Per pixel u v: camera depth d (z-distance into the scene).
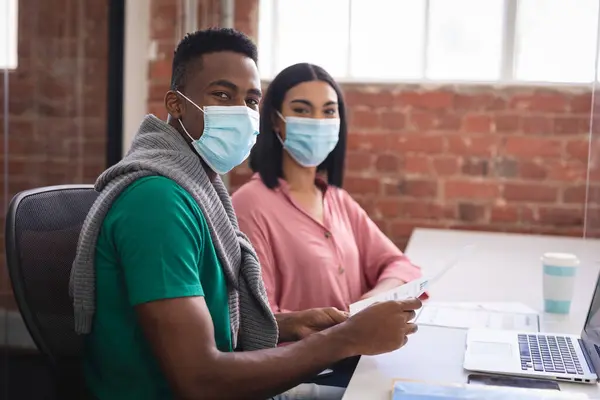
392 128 3.48
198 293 1.14
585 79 3.38
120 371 1.23
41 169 2.66
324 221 1.98
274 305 1.77
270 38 3.65
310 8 3.61
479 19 3.50
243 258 1.41
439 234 3.24
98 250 1.20
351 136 3.52
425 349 1.48
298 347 1.22
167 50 3.28
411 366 1.37
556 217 3.38
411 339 1.56
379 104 3.48
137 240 1.13
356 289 2.00
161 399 1.23
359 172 3.52
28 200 1.37
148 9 3.27
